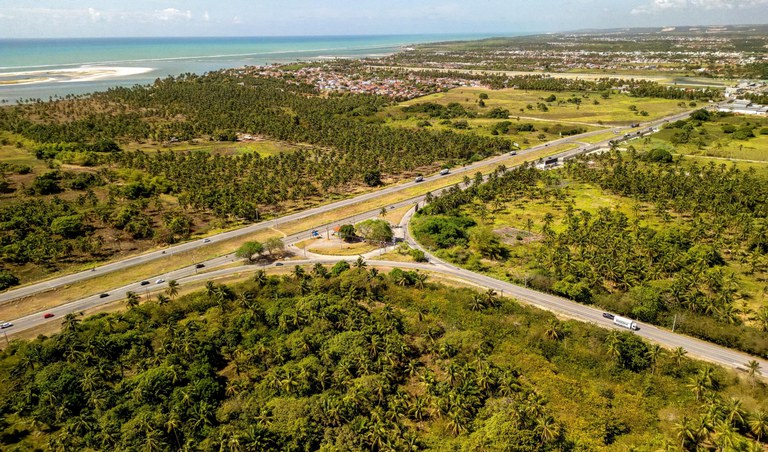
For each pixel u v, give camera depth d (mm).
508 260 162000
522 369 109750
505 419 90938
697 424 90000
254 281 146750
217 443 88000
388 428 93188
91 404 99562
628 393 102750
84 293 145250
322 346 115000
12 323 129375
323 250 173625
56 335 118625
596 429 92188
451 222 183500
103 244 173875
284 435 89875
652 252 149500
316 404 96438
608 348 111562
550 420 91188
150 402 98500
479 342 116562
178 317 132375
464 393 100250
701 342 117000
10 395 102312
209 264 164625
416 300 138750
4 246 159375
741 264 148875
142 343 117875
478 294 134250
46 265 158875
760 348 109938
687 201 191625
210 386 102750
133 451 85625
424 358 117375
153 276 156250
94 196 199750
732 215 175000
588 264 143875
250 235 186625
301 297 138250
